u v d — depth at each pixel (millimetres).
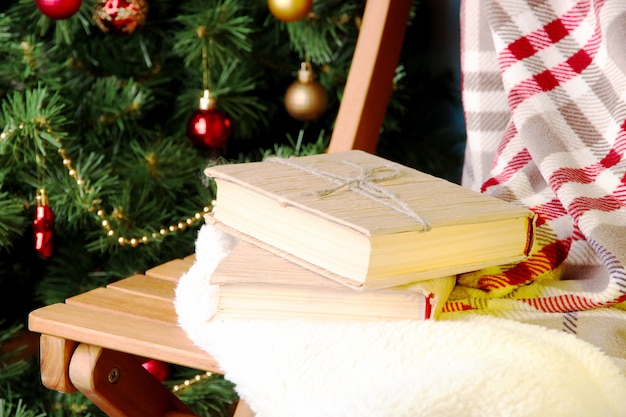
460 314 1803
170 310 1863
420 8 2633
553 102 1963
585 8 1979
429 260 1753
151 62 2457
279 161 1875
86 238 2383
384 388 1594
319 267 1754
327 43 2459
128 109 2371
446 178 2621
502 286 1849
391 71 2199
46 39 2447
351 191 1795
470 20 2078
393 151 2602
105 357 1864
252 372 1733
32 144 2293
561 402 1601
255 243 1811
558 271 1896
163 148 2430
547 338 1754
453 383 1579
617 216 1865
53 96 2289
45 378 1857
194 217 2373
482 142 2084
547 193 1939
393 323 1734
